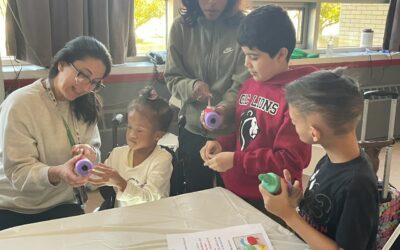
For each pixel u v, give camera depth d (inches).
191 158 75.9
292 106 42.6
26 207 61.6
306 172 67.6
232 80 71.3
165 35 128.4
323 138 40.9
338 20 155.7
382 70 158.4
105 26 107.3
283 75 58.1
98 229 46.0
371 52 158.2
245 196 62.7
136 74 116.6
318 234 40.4
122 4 110.1
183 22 75.7
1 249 42.1
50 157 60.8
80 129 63.9
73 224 47.0
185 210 50.8
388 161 80.7
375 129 160.4
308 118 40.9
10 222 60.9
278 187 41.1
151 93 64.2
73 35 103.2
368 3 158.1
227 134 70.0
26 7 98.7
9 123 56.9
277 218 56.2
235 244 43.7
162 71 118.6
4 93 100.5
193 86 71.9
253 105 61.1
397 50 158.9
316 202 42.8
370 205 38.7
